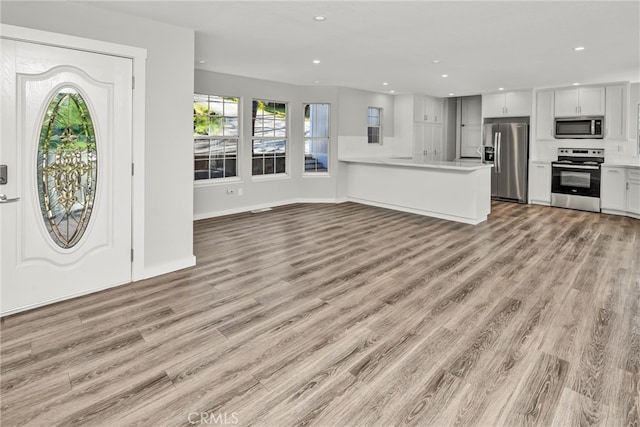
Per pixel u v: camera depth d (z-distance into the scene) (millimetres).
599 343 2312
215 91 6055
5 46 2537
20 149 2654
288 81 6855
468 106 9438
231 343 2342
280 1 2967
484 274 3553
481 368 2074
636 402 1785
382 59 4930
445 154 9430
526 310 2783
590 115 6730
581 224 5699
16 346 2279
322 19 3385
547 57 4719
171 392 1880
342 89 7406
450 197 6008
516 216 6363
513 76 6031
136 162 3262
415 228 5488
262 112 6992
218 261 3959
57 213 2869
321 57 4867
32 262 2766
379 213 6625
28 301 2762
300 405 1791
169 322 2607
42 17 2707
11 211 2645
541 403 1791
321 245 4594
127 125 3182
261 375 2021
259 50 4508
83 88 2910
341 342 2355
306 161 7738
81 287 3027
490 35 3824
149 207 3406
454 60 4941
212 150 6344
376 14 3256
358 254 4223
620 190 6340
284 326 2562
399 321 2631
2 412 1727
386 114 8445
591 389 1885
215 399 1831
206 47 4410
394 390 1899
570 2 2967
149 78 3322
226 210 6492
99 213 3090
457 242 4715
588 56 4664
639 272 3561
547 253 4211
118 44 3076
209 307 2852
